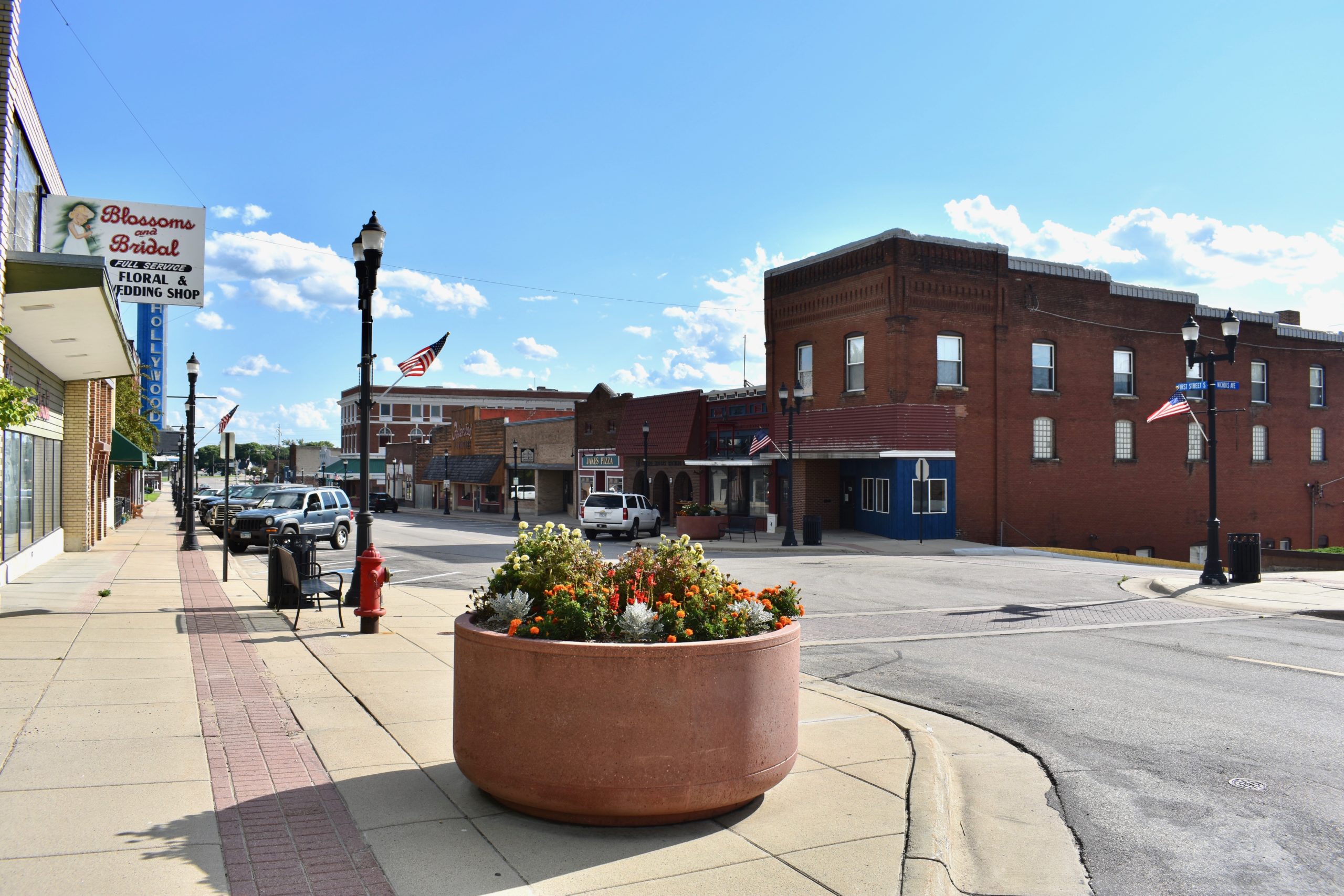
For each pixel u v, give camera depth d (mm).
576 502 49719
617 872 4379
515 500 55438
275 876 4172
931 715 8156
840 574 20172
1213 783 6297
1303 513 38719
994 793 6102
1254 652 11234
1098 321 33625
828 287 32938
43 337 15641
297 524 23875
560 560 5672
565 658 4848
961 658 10828
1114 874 4859
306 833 4699
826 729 7219
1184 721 7918
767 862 4547
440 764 5918
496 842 4695
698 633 5246
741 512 37188
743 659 5082
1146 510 34531
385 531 39625
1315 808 5816
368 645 10336
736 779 5035
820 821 5125
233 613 12547
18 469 17047
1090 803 5926
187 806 4988
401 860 4426
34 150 15438
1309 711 8227
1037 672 10016
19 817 4727
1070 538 32844
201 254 19297
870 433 30828
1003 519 31484
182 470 56531
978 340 31344
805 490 33656
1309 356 39250
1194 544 35688
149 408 45594
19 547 17250
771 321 35656
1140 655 11039
